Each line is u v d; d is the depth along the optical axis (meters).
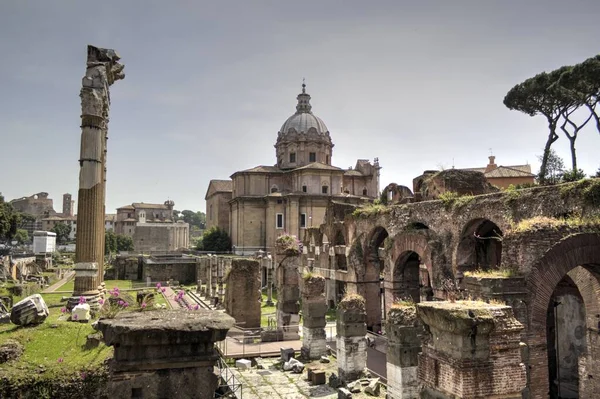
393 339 17.11
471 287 17.36
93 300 26.52
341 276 39.19
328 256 43.06
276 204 88.88
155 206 166.12
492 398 9.22
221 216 106.44
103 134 30.94
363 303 21.23
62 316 20.69
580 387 18.94
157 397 8.02
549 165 52.00
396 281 29.44
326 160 99.31
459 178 32.88
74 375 14.33
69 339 16.75
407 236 28.16
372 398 18.28
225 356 25.12
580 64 45.91
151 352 8.13
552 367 22.47
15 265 56.78
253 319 34.34
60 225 149.75
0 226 74.00
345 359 20.53
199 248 101.50
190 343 8.27
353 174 98.06
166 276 67.25
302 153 96.50
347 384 20.09
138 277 71.69
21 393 13.71
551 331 22.56
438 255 25.69
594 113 48.56
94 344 16.23
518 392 9.43
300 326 34.38
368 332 32.06
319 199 87.31
